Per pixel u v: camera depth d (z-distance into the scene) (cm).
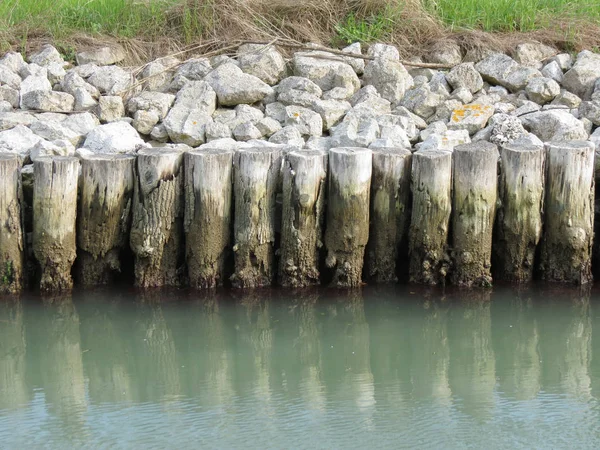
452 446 812
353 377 930
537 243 1102
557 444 816
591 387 909
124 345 993
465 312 1052
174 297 1079
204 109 1259
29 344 993
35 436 826
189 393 899
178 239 1095
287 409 869
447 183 1073
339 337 1008
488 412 865
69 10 1466
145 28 1441
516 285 1105
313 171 1063
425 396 892
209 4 1439
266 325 1030
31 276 1102
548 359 964
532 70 1320
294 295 1082
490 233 1086
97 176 1066
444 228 1081
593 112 1243
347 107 1271
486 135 1205
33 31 1429
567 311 1053
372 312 1053
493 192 1074
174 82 1315
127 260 1119
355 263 1092
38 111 1256
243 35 1411
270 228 1084
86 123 1221
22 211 1082
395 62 1331
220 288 1099
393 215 1095
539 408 873
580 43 1409
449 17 1462
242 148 1087
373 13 1448
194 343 997
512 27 1442
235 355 974
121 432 831
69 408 872
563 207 1082
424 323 1034
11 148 1144
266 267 1095
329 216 1082
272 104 1283
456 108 1262
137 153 1074
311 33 1423
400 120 1230
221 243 1084
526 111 1272
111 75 1321
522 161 1070
